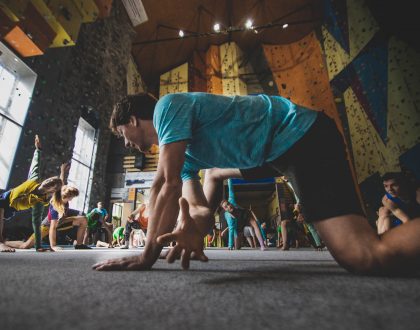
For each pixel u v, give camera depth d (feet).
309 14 35.70
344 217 2.49
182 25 35.42
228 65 37.78
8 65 15.85
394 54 25.98
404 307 1.26
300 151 2.90
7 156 15.21
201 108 2.98
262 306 1.29
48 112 17.98
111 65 26.16
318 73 33.99
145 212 19.24
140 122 3.38
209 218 3.77
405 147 24.16
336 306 1.29
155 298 1.46
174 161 2.74
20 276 2.25
